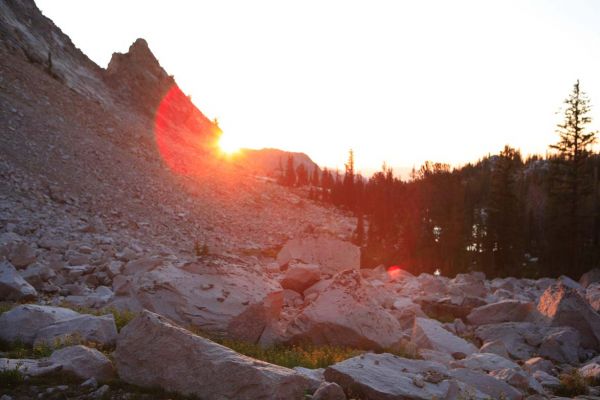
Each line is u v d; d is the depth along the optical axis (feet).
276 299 54.03
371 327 51.19
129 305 52.16
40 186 165.58
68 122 239.30
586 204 208.54
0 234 108.37
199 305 49.90
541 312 69.72
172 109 402.93
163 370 31.12
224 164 367.66
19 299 62.54
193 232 187.01
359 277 55.57
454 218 206.39
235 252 166.81
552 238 195.52
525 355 59.00
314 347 49.01
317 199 434.30
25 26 320.09
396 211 299.17
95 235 130.00
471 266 186.50
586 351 62.08
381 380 32.94
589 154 204.54
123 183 206.69
